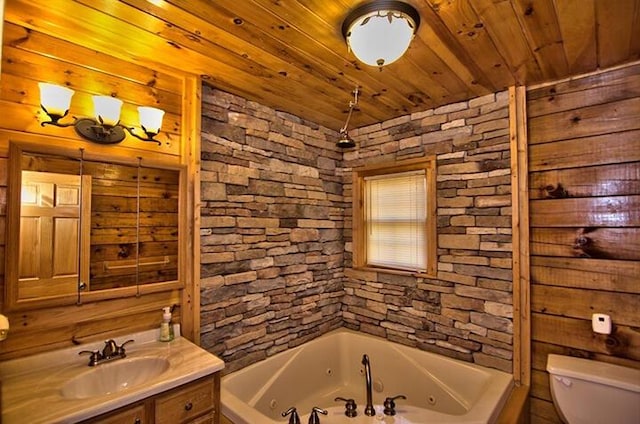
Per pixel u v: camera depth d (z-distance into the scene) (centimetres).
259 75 200
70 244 156
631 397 162
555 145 204
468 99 235
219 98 220
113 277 168
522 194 211
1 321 117
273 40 163
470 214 232
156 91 189
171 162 193
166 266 187
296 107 252
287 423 162
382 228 289
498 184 221
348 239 305
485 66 187
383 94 227
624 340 180
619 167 185
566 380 178
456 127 241
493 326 220
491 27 150
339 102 242
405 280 266
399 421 166
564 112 202
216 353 211
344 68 191
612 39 159
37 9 139
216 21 148
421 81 207
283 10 139
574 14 140
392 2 131
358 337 280
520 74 197
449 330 240
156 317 184
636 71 182
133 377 158
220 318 214
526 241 209
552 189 204
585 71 193
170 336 182
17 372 140
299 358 253
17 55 145
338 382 277
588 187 193
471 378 218
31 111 148
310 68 192
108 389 150
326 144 297
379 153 285
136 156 180
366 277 291
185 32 156
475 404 178
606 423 167
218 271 214
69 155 155
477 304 228
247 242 232
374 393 262
